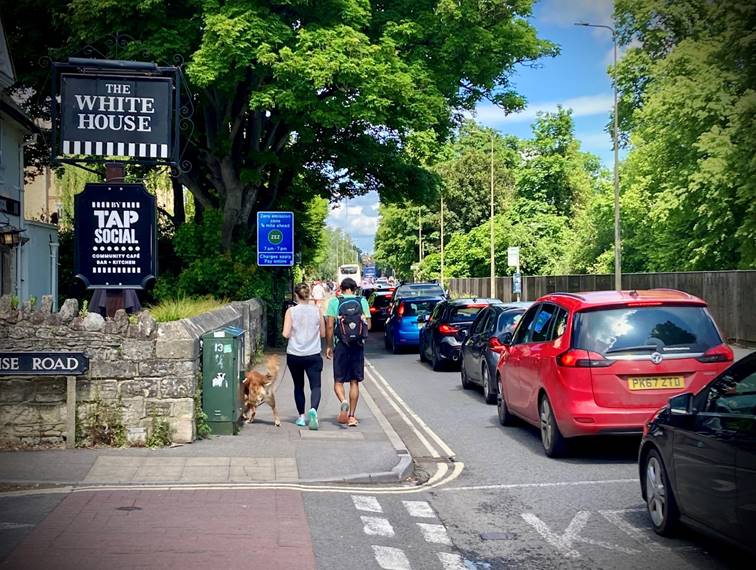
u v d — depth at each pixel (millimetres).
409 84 23016
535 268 59531
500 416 12242
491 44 25750
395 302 28672
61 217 38406
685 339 8898
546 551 6121
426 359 22969
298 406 11320
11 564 5566
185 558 5773
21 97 28516
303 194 31641
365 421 11977
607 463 9258
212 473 8453
